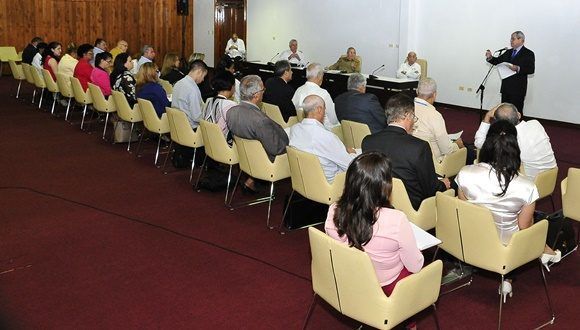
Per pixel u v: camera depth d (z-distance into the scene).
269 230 4.65
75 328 3.19
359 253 2.39
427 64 11.18
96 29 15.05
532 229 3.06
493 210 3.14
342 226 2.52
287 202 4.79
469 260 3.17
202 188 5.63
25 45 14.13
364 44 12.30
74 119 9.05
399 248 2.54
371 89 9.00
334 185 4.09
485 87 10.38
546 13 9.35
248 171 4.79
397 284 2.46
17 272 3.85
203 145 5.73
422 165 3.54
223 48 16.14
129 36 15.59
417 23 11.25
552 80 9.43
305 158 4.11
